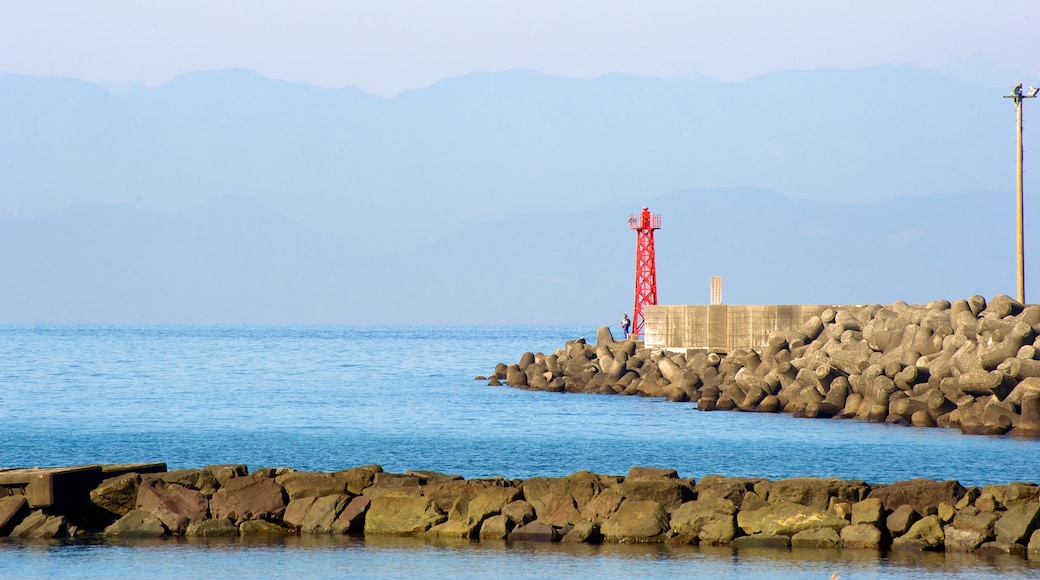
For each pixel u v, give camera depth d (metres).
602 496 93.19
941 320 184.75
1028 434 156.38
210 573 81.25
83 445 168.25
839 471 132.00
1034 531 85.50
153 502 94.88
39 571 81.75
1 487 94.88
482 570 81.75
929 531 87.25
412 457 151.00
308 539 91.69
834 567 81.69
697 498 93.31
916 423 172.12
